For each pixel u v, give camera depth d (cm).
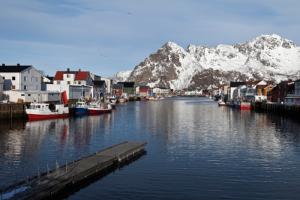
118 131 6869
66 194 3077
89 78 15875
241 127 7675
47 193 2862
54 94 11331
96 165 3594
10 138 5762
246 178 3566
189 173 3722
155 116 10569
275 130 7131
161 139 5891
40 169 3784
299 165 4081
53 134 6291
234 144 5419
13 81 10506
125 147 4575
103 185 3306
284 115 10962
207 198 3009
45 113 8738
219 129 7300
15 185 2967
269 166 4034
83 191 3148
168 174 3675
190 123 8506
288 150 4947
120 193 3108
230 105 16900
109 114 11200
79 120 8931
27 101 9956
